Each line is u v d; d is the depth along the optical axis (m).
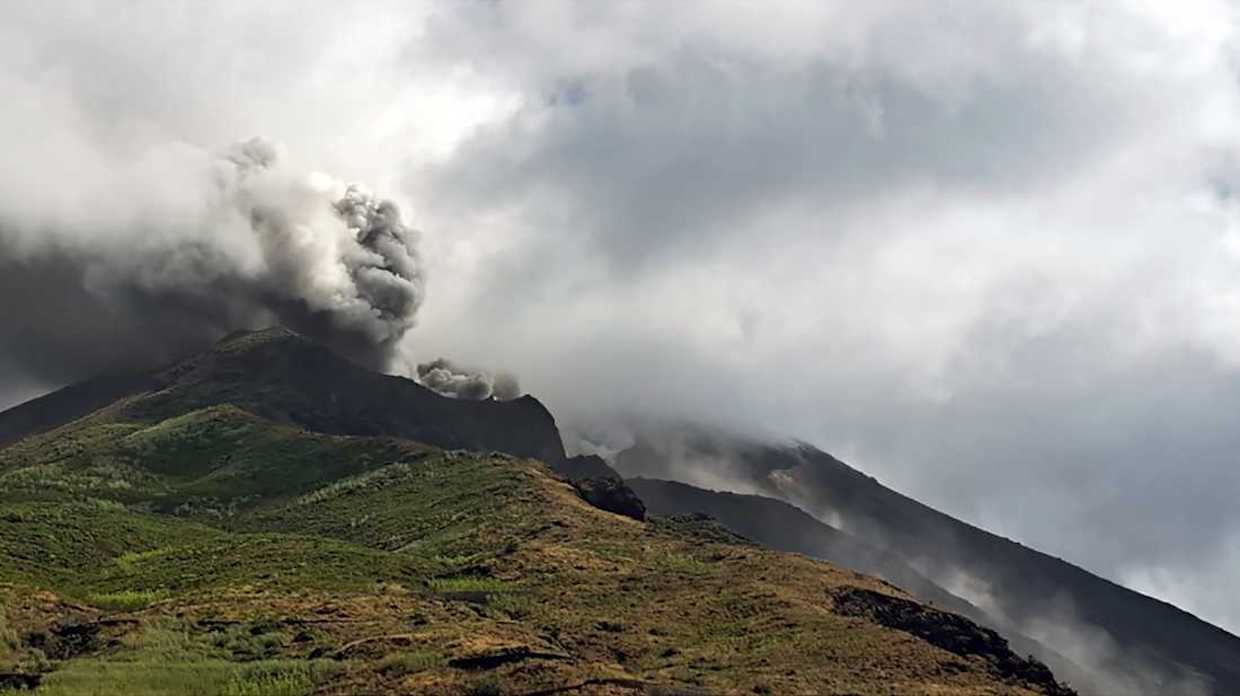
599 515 132.12
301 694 57.44
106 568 105.44
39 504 138.62
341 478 180.00
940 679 65.50
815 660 65.94
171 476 186.50
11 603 77.88
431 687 54.94
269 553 104.44
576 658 63.19
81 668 63.44
